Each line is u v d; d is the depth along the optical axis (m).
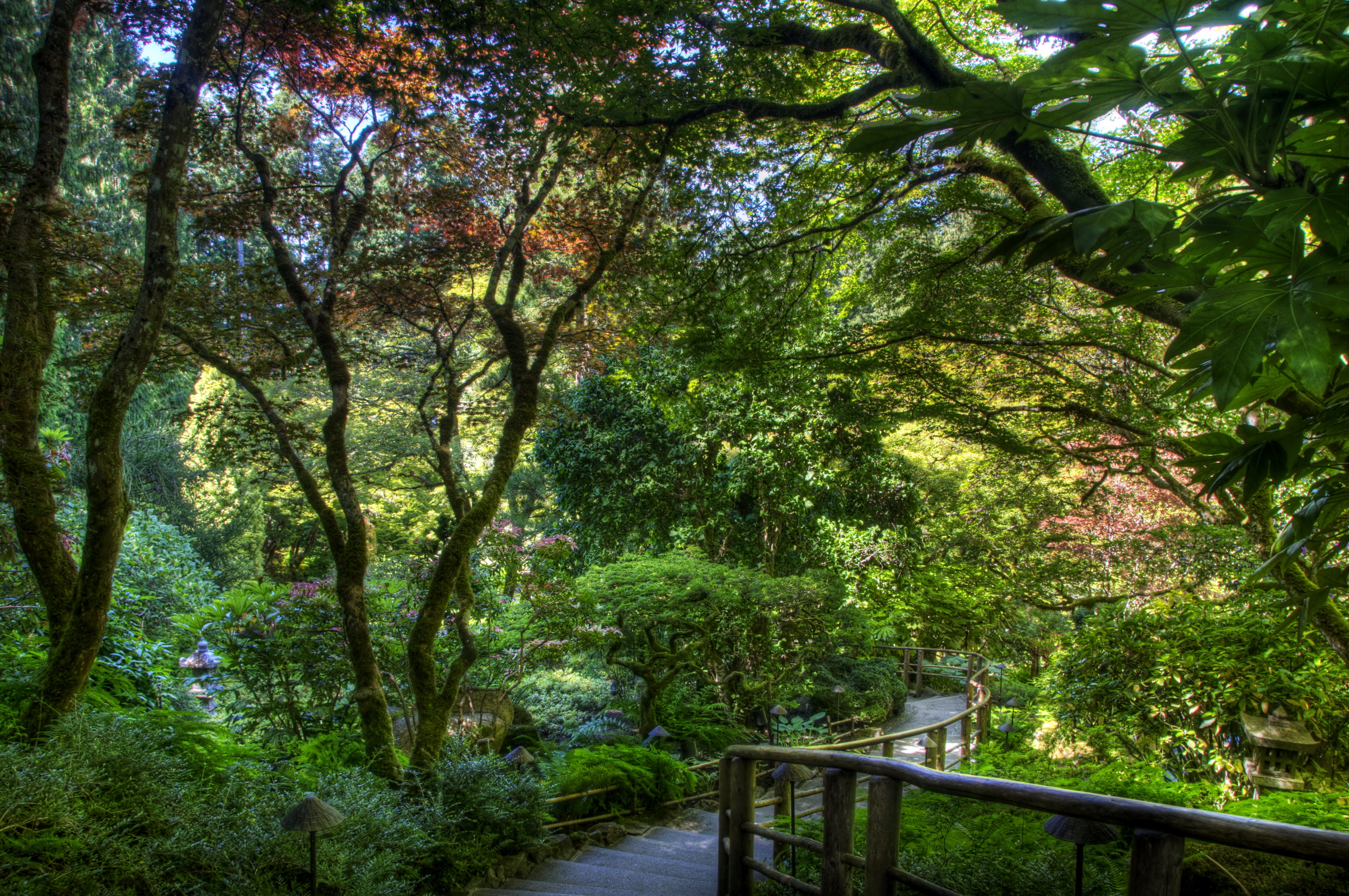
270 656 6.12
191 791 3.73
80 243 5.19
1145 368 5.11
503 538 6.91
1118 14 1.09
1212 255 1.25
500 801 4.93
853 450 11.34
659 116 5.14
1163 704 5.29
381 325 6.95
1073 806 1.79
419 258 6.25
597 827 5.66
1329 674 4.78
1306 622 1.65
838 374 5.86
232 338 6.07
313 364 6.55
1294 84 1.11
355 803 4.17
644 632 9.38
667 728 8.64
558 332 6.17
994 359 5.59
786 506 11.69
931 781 2.19
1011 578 8.43
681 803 6.54
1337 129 1.19
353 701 6.33
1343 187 1.03
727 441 11.96
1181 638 5.48
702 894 4.17
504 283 13.06
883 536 11.77
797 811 5.79
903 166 5.25
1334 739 4.57
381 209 6.45
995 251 1.35
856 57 5.95
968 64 6.36
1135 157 5.65
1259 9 1.12
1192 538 6.65
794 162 5.82
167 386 18.22
